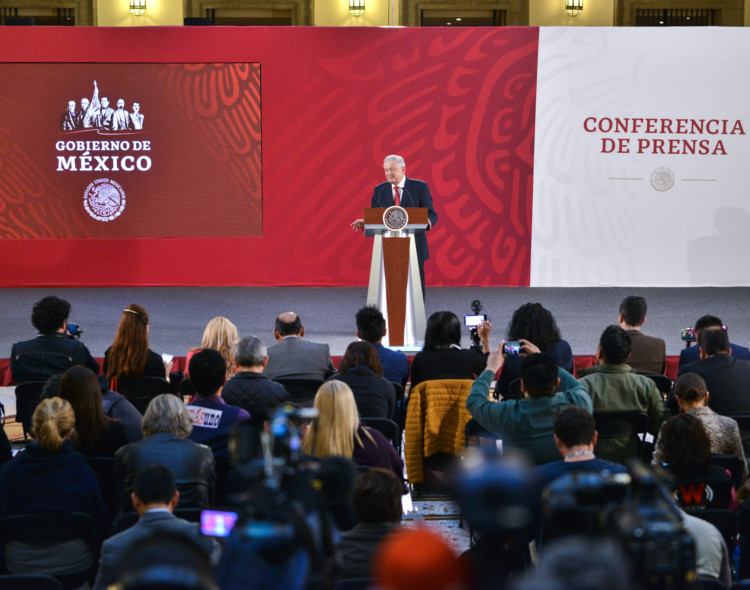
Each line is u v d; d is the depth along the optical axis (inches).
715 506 195.6
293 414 73.0
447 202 663.8
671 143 655.8
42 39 637.3
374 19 889.5
